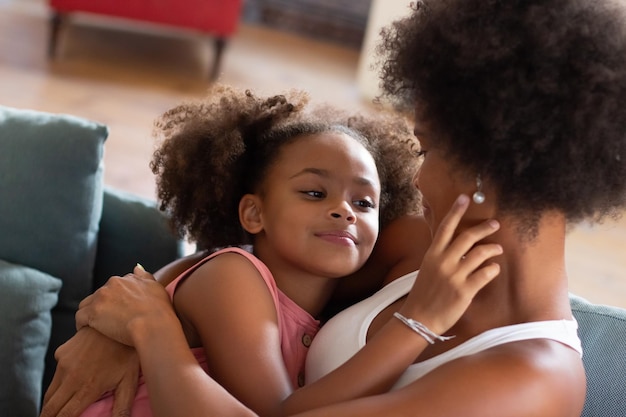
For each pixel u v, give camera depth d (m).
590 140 0.89
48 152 1.55
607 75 0.87
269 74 4.74
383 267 1.32
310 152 1.26
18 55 4.16
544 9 0.88
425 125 0.98
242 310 1.11
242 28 5.77
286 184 1.25
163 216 1.60
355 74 5.11
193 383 0.98
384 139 1.42
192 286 1.16
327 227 1.20
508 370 0.90
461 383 0.89
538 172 0.91
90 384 1.12
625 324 1.28
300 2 5.84
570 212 0.95
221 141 1.33
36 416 1.47
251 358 1.07
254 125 1.35
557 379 0.91
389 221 1.37
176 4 4.27
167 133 1.45
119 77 4.16
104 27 4.96
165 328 1.07
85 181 1.56
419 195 1.41
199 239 1.42
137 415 1.11
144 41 4.87
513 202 0.94
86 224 1.57
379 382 0.96
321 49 5.61
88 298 1.18
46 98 3.69
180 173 1.38
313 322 1.24
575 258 3.13
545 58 0.88
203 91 4.20
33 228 1.54
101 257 1.66
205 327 1.12
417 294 0.98
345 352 1.11
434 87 0.95
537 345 0.94
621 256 3.21
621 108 0.90
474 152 0.93
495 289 1.00
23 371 1.45
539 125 0.89
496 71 0.89
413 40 0.98
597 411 1.25
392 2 4.42
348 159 1.25
